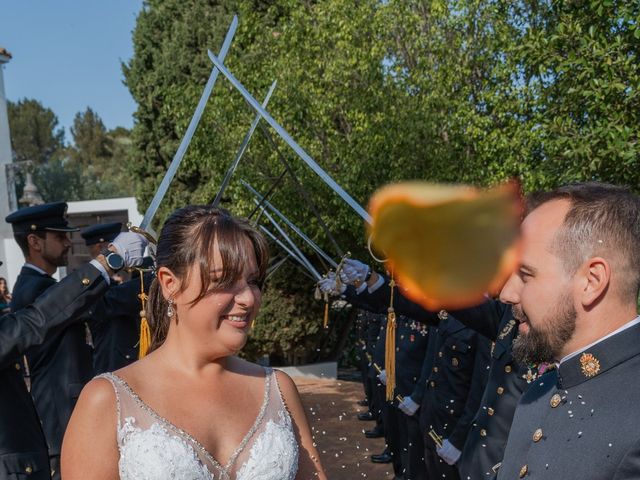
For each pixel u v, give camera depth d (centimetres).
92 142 4916
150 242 268
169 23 1023
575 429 146
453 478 405
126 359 468
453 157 750
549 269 146
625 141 450
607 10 470
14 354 255
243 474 162
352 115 751
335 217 784
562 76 521
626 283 143
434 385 412
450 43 787
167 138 1015
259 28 858
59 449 364
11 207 1745
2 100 1772
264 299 919
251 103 299
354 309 1011
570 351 152
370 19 773
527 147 620
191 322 166
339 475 566
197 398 166
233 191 810
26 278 378
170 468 151
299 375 1002
